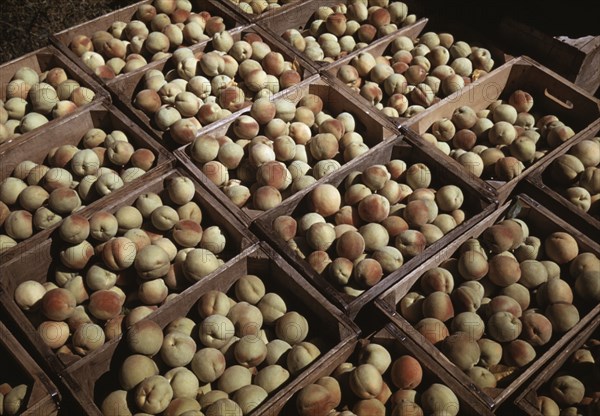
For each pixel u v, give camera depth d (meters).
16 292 1.50
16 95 1.89
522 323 1.47
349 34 2.19
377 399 1.37
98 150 1.78
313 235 1.58
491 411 1.32
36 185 1.71
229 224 1.62
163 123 1.81
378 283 1.51
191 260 1.54
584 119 1.94
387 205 1.65
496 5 2.29
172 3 2.16
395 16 2.20
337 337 1.48
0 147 1.73
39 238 1.57
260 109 1.81
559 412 1.37
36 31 2.52
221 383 1.41
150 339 1.41
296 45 2.09
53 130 1.79
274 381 1.39
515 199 1.69
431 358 1.40
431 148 1.76
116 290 1.57
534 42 2.09
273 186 1.70
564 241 1.59
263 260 1.56
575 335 1.44
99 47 2.06
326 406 1.32
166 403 1.36
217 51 2.01
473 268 1.53
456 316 1.49
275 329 1.51
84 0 2.61
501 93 2.05
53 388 1.32
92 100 1.85
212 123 1.80
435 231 1.62
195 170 1.71
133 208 1.64
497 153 1.80
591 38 2.04
